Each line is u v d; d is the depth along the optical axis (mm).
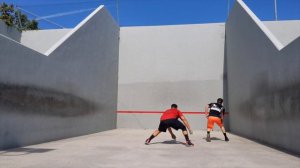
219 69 16375
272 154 6680
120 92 16859
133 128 16438
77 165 5223
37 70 8328
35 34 15656
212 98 16172
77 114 11336
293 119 6762
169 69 16703
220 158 6125
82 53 11820
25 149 7133
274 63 8078
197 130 15734
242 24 12336
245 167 5164
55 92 9469
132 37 17312
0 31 13711
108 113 15227
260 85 9508
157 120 16344
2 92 6742
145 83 16750
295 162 5637
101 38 14219
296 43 6520
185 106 16266
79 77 11516
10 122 7059
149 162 5598
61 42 10008
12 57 7133
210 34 16766
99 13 13867
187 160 5859
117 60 16984
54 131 9406
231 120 14812
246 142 9406
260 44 9523
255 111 10133
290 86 6906
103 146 8078
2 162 5352
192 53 16719
